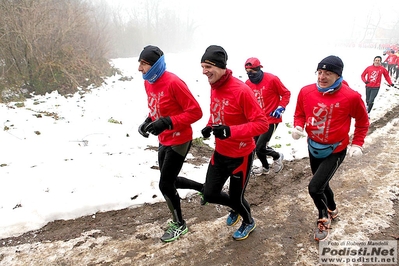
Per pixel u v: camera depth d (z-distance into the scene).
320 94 3.01
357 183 4.54
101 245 3.34
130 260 3.13
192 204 4.06
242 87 2.75
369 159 5.34
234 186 3.12
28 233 3.51
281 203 4.10
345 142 3.10
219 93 2.86
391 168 4.98
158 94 3.01
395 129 6.86
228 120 2.88
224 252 3.22
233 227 3.60
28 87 9.92
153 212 3.91
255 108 2.74
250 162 3.07
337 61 2.81
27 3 9.83
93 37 12.69
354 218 3.72
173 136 3.08
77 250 3.27
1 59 9.45
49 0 10.71
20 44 9.72
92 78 11.30
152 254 3.21
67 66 10.58
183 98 2.93
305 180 4.70
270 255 3.17
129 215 3.85
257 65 4.30
